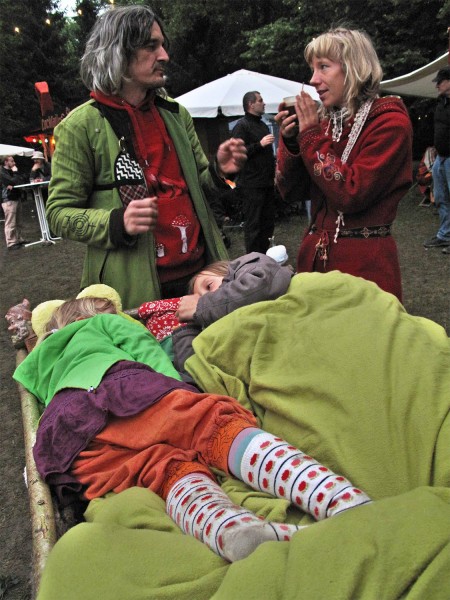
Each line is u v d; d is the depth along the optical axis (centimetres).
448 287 527
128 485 135
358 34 219
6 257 923
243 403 153
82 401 150
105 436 143
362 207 217
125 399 144
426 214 902
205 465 136
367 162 212
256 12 1889
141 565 100
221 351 167
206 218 246
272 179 612
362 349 148
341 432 133
